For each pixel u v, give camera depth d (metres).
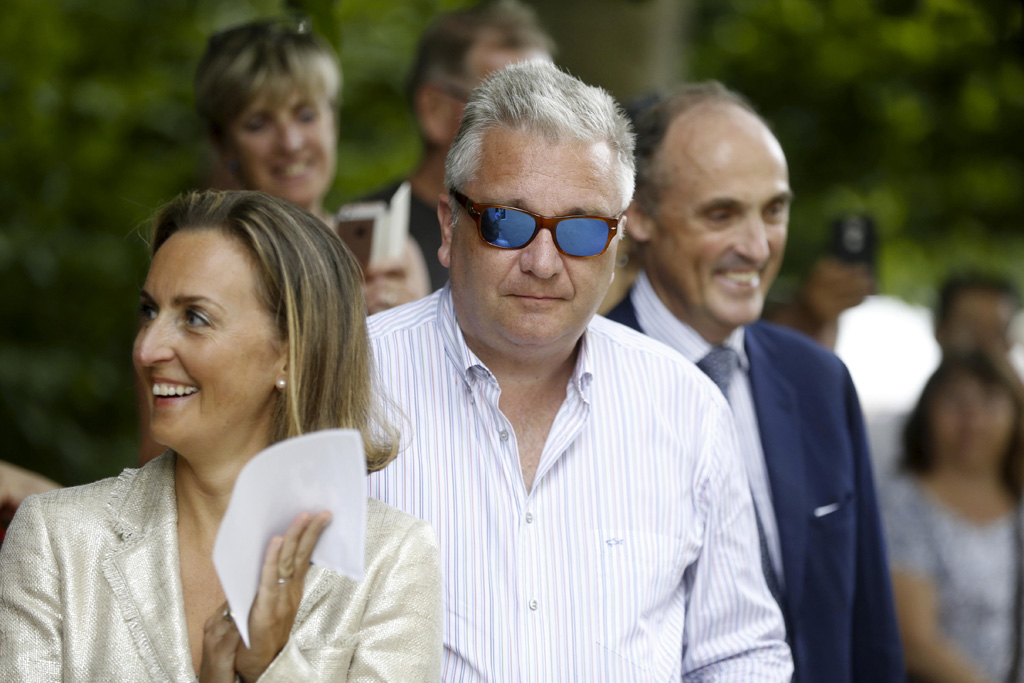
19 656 5.30
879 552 9.09
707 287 8.70
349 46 22.09
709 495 7.35
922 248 27.64
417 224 11.67
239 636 5.12
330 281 5.72
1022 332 17.23
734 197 8.54
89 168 19.75
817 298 13.42
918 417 12.55
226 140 10.78
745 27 25.50
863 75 24.91
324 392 5.71
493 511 6.79
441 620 5.96
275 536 4.89
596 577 6.84
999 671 12.25
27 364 18.45
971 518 12.38
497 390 6.84
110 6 20.72
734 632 7.46
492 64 11.62
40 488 8.32
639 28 13.57
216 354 5.42
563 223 6.56
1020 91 24.83
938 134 25.80
